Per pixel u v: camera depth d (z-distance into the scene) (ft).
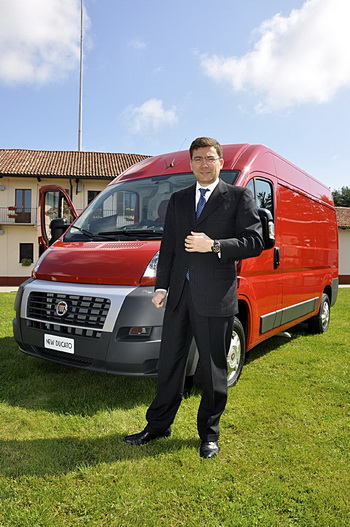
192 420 10.14
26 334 11.83
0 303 31.19
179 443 8.98
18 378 13.01
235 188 8.55
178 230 8.67
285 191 16.26
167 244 9.04
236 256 7.79
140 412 10.52
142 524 6.48
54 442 8.93
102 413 10.32
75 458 8.30
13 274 76.18
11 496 7.10
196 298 8.32
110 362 10.09
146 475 7.74
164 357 8.91
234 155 13.84
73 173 74.28
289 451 8.73
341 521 6.61
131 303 10.03
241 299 12.64
